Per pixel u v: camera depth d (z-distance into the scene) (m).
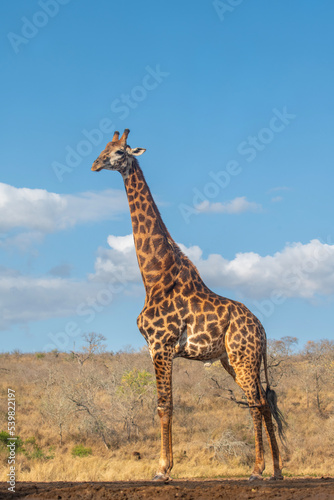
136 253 10.20
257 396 9.78
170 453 9.10
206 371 42.81
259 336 10.02
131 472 24.81
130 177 10.51
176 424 35.78
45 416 35.50
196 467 27.30
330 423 33.62
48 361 62.53
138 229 10.21
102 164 10.30
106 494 7.36
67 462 27.12
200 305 9.74
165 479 8.86
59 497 7.41
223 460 28.77
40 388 44.56
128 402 34.59
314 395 42.34
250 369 9.80
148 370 44.94
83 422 33.34
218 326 9.73
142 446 31.88
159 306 9.68
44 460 27.42
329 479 10.23
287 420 34.94
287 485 8.70
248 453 29.30
